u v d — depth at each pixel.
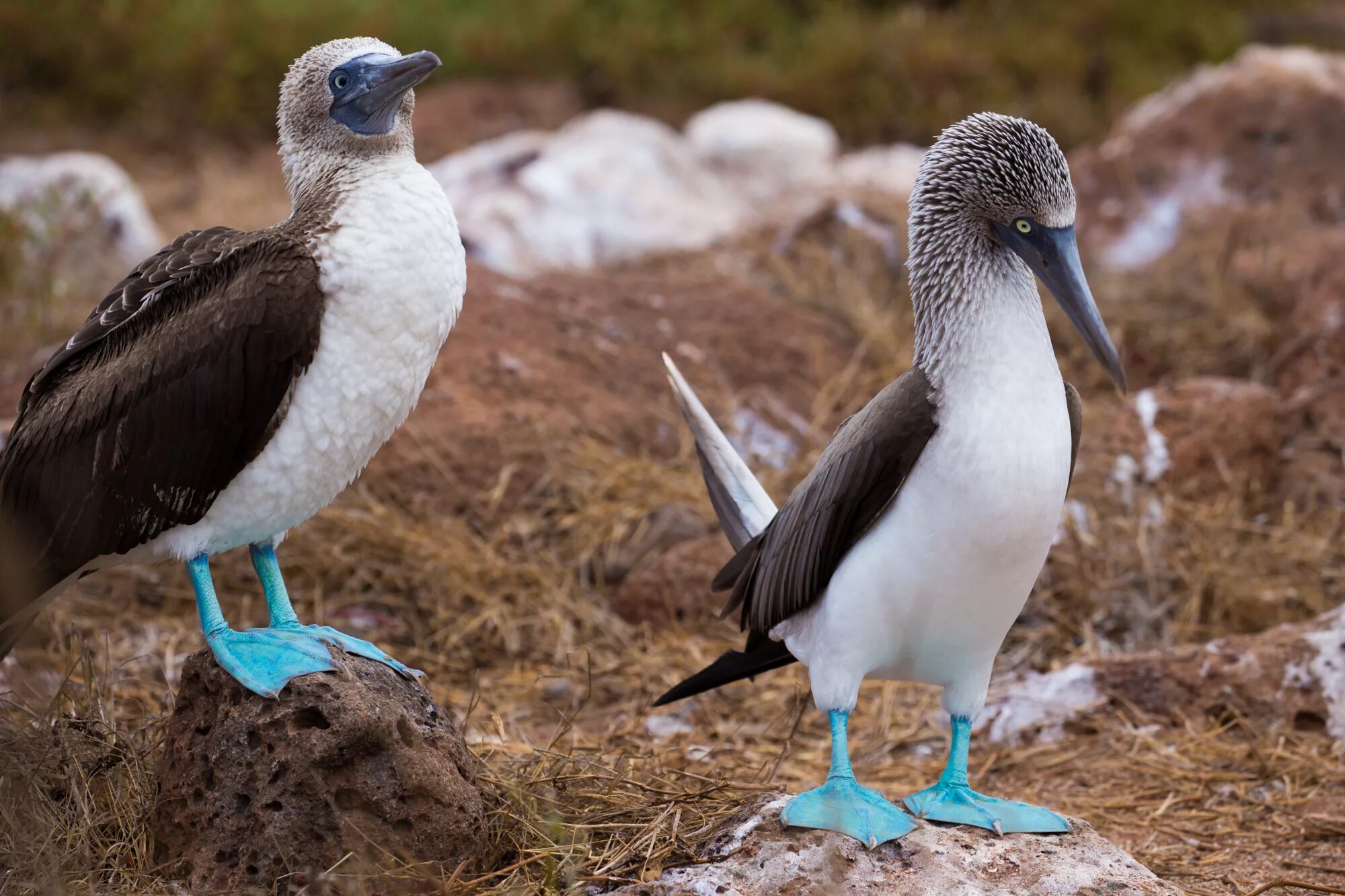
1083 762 8.39
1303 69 16.73
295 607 10.18
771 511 7.15
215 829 5.99
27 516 6.50
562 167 17.02
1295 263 14.34
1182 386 12.11
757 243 16.30
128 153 22.34
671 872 6.12
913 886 5.91
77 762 6.61
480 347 12.28
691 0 25.73
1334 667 8.60
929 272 6.33
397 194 6.25
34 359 12.77
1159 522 10.87
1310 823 7.50
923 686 9.62
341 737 5.88
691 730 8.94
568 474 11.33
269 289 6.06
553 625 10.12
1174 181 16.31
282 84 6.84
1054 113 22.52
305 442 6.23
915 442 6.05
